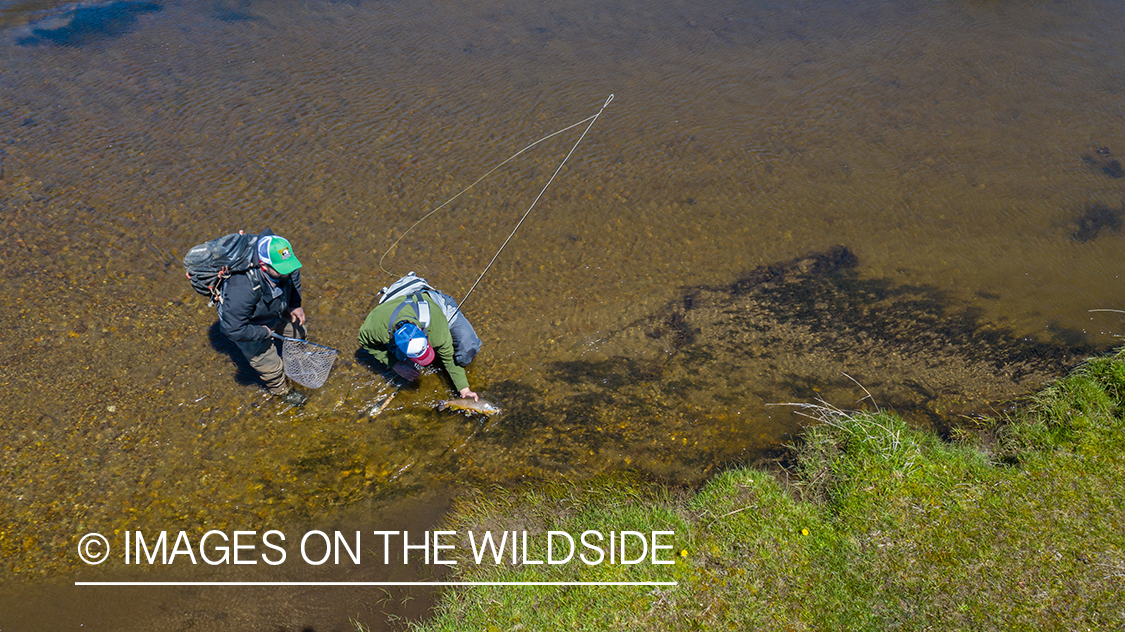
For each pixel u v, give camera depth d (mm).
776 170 8078
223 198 7328
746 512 4441
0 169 7441
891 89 9297
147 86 8969
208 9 10891
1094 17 10773
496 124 8570
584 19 10875
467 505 4707
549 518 4598
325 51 9898
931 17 10891
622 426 5258
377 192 7543
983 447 4941
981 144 8391
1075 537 4137
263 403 5262
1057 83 9352
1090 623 3744
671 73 9570
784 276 6863
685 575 4121
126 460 4855
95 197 7215
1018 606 3844
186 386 5348
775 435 5180
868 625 3838
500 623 3971
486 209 7457
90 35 10031
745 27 10672
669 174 7984
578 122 8648
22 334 5648
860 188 7848
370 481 4855
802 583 4055
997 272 6824
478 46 10109
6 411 5055
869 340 6078
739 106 8992
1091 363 5379
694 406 5438
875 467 4598
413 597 4227
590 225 7371
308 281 6438
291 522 4617
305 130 8328
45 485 4660
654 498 4719
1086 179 7895
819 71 9641
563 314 6344
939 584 3975
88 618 4059
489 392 5496
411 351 4406
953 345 5977
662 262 7000
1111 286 6586
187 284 6328
